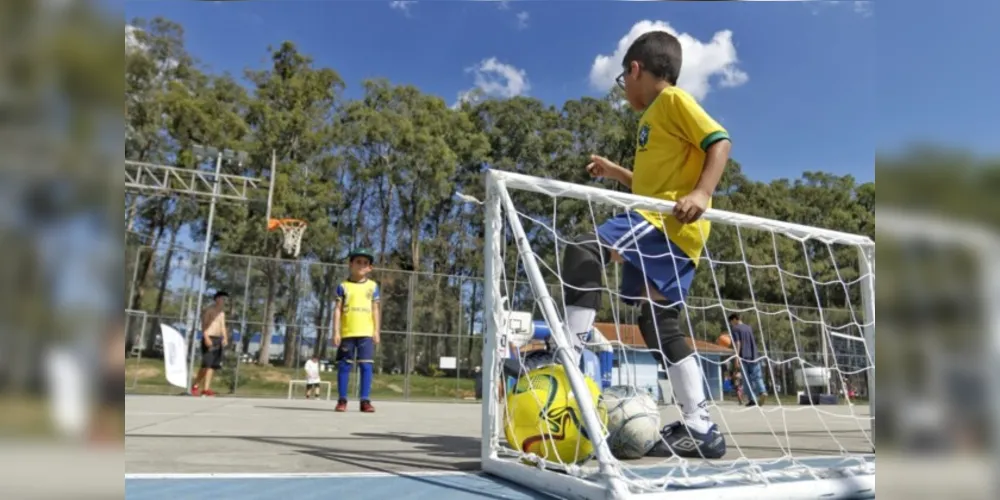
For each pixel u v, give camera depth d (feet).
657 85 8.91
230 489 5.41
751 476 5.49
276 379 34.60
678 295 8.05
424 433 11.48
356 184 98.22
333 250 91.81
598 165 10.13
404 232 99.66
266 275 35.45
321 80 94.02
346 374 17.95
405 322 36.76
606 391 8.22
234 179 57.52
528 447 6.59
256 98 87.92
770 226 8.21
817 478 5.67
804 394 21.31
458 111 104.22
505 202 6.70
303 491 5.39
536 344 11.60
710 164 7.61
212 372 31.17
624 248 7.88
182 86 74.49
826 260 48.83
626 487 4.66
